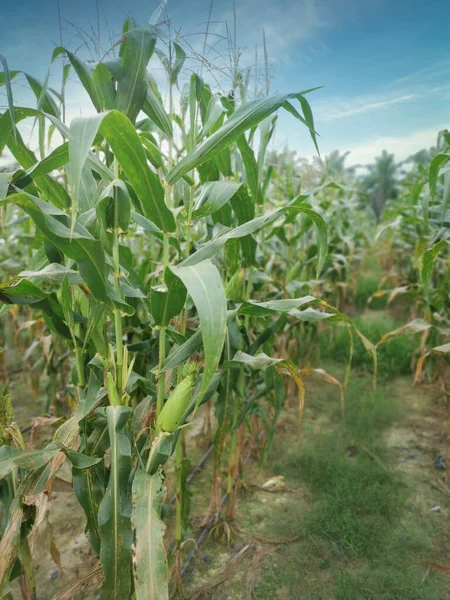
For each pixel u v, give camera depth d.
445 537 2.39
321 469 2.92
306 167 4.95
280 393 2.23
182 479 1.91
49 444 1.49
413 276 4.85
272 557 2.28
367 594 2.03
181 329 1.85
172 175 1.39
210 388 1.70
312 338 3.87
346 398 3.89
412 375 4.54
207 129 1.63
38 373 3.44
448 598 2.00
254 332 2.92
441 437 3.41
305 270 3.94
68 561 2.24
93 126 0.98
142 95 1.32
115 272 1.38
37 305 1.71
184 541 1.98
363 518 2.50
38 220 1.12
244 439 3.05
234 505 2.47
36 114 1.51
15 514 1.40
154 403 1.69
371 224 10.50
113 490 1.35
